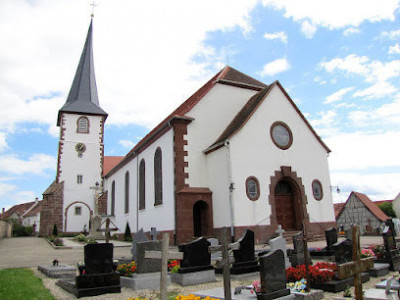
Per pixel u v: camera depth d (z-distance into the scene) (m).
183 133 22.59
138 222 28.53
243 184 20.77
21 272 12.30
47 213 41.47
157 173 24.89
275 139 22.81
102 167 45.44
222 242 6.34
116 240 33.06
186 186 21.77
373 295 7.82
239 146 21.23
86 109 46.34
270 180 21.83
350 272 5.55
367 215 37.09
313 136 24.66
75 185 43.62
